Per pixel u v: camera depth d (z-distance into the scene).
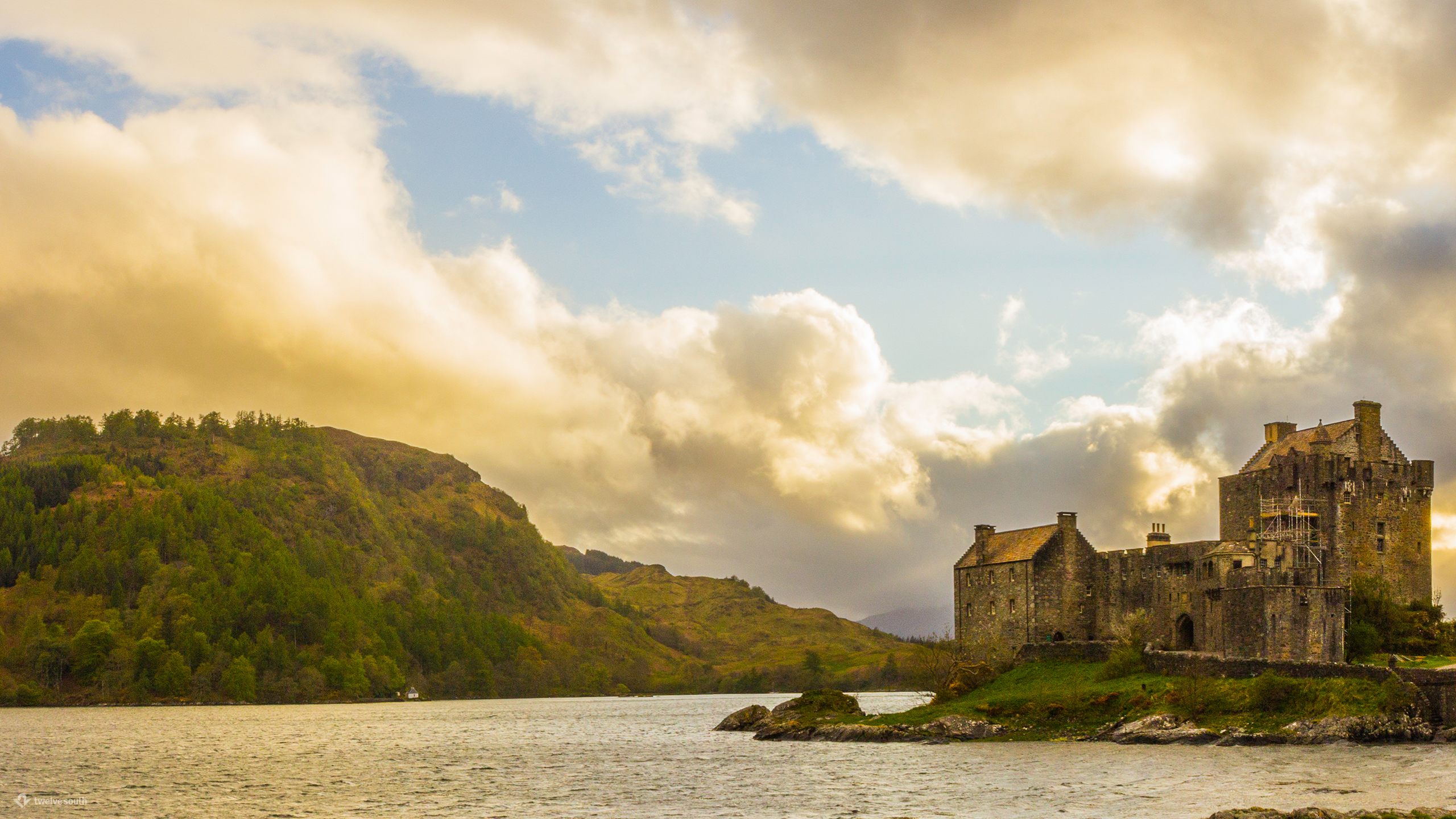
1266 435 190.00
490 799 126.38
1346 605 165.62
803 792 121.62
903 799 114.25
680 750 176.38
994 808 107.06
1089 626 193.75
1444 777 113.19
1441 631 168.12
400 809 120.50
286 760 175.62
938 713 172.50
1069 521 194.88
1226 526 188.75
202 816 118.12
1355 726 138.38
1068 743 150.12
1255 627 160.62
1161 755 135.50
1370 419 180.75
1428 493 182.25
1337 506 175.62
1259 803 103.31
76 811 122.25
